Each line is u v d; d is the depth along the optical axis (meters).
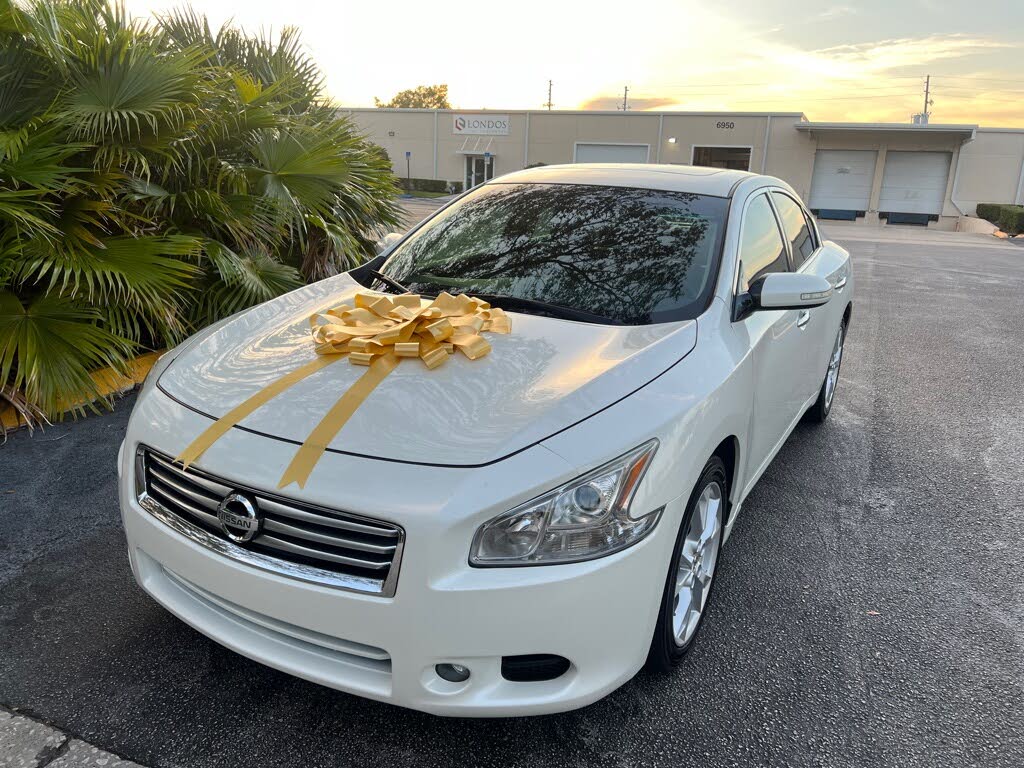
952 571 3.22
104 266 4.33
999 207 32.09
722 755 2.17
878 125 37.28
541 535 1.89
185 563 2.09
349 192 6.62
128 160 4.71
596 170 3.68
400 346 2.36
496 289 2.96
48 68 4.75
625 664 2.06
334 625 1.90
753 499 3.84
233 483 1.98
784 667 2.56
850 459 4.39
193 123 5.03
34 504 3.44
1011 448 4.62
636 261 2.97
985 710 2.39
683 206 3.25
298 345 2.55
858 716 2.35
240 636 2.12
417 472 1.90
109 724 2.20
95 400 4.59
